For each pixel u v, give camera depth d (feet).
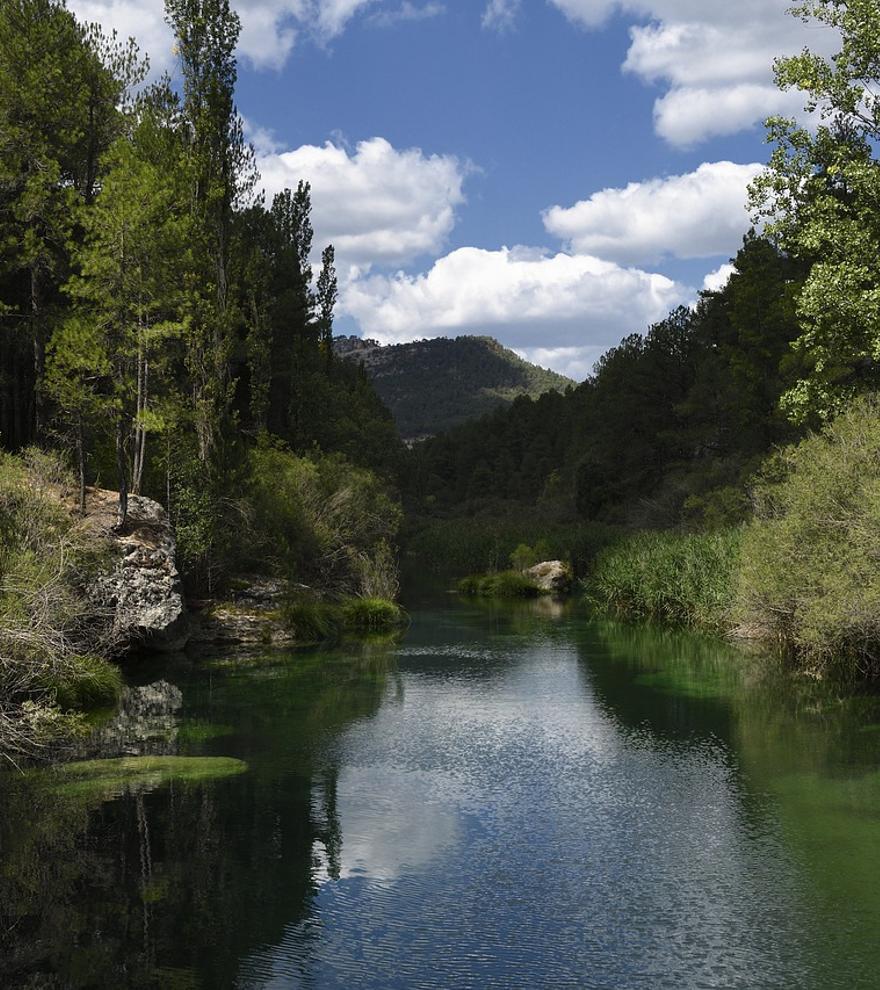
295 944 24.12
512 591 123.13
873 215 67.21
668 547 95.91
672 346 198.29
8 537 52.54
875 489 52.75
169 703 53.57
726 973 22.50
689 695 55.01
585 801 35.99
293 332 160.04
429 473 387.34
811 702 52.26
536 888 27.71
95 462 81.56
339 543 102.53
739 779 38.32
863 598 49.34
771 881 27.99
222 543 79.87
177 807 34.99
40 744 43.29
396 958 23.41
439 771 40.19
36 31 85.51
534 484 354.95
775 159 70.69
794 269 143.02
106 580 62.95
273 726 48.16
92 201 90.89
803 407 70.28
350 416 174.60
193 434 86.17
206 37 88.84
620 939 24.39
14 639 43.50
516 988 21.89
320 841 31.60
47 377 69.72
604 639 78.79
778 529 62.34
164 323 71.46
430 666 65.82
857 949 23.65
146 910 26.27
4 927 25.11
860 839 31.35
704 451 181.06
